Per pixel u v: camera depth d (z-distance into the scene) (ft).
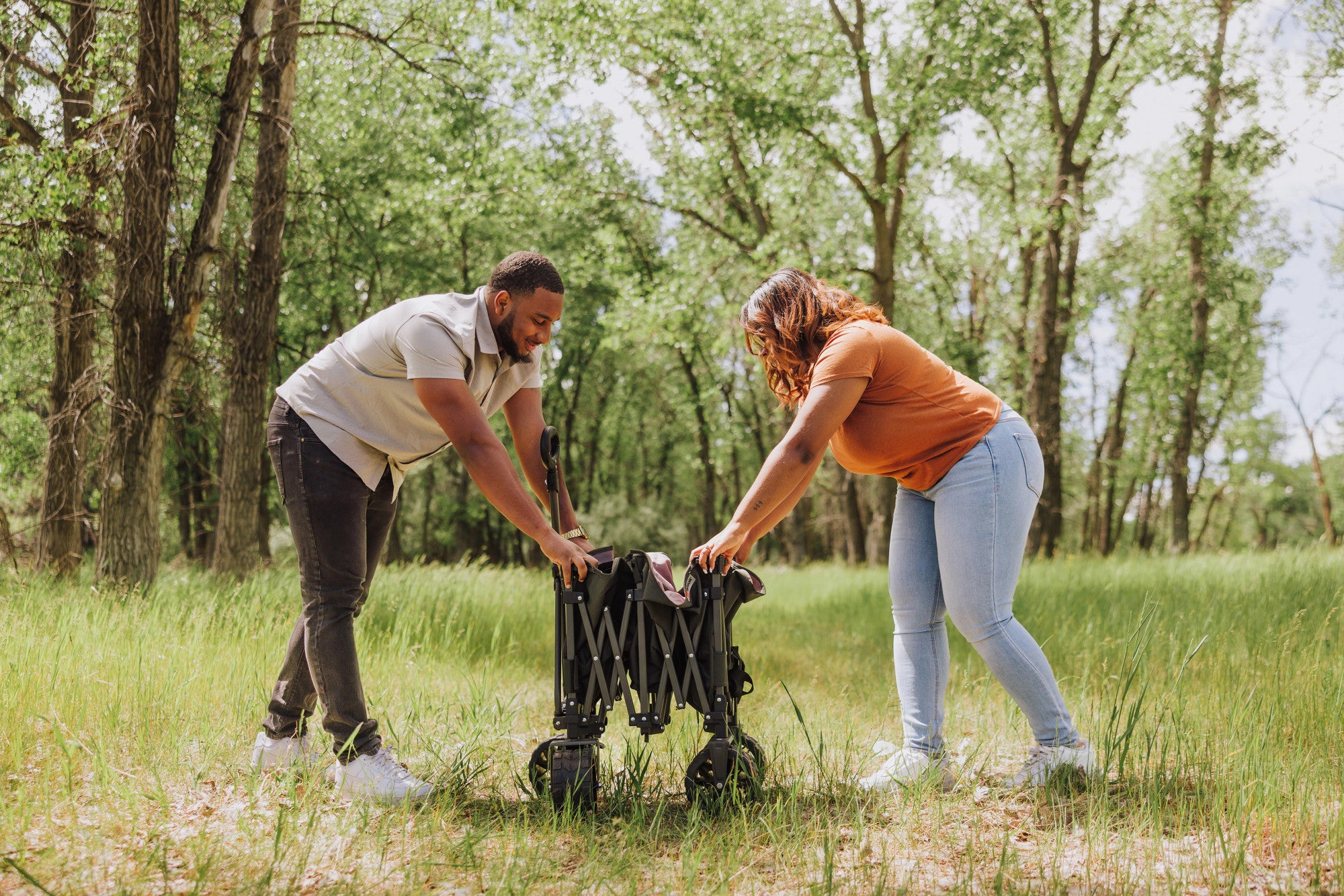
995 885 6.51
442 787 9.07
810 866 7.32
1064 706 9.34
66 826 7.51
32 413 35.09
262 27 24.90
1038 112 58.23
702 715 8.78
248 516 29.84
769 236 49.70
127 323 23.72
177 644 13.00
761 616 33.01
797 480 8.84
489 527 103.71
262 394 30.30
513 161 49.29
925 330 68.03
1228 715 10.33
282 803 8.50
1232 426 107.65
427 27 31.17
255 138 30.73
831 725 12.24
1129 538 132.98
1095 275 75.72
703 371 91.15
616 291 75.05
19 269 25.85
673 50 48.16
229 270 29.40
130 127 23.08
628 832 7.77
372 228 52.95
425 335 8.66
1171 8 54.54
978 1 47.85
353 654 9.10
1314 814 7.69
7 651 11.18
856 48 52.49
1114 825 8.09
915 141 57.06
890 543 10.20
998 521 9.17
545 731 12.32
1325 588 19.81
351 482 9.09
